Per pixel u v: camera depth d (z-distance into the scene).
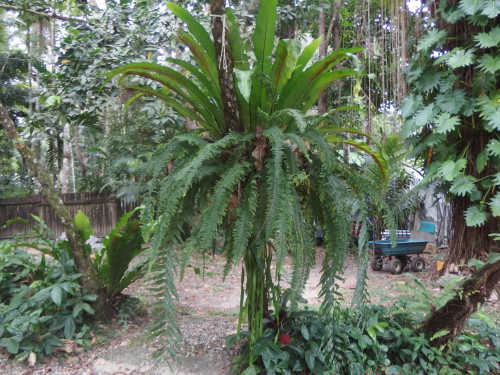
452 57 2.32
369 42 3.92
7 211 8.41
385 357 2.52
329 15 6.00
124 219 3.05
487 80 2.27
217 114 2.03
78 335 3.02
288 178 1.68
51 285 2.98
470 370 2.53
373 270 6.08
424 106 2.57
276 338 2.35
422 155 2.83
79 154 9.50
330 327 2.15
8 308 2.99
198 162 1.58
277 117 1.72
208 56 1.95
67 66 5.49
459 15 2.31
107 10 5.51
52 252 3.52
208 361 2.69
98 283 3.41
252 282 2.26
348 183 2.00
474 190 2.46
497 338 2.72
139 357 2.81
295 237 1.69
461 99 2.34
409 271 6.03
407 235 7.21
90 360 2.82
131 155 6.50
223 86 1.87
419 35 2.80
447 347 2.55
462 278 2.49
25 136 6.21
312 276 5.34
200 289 4.88
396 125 3.65
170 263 1.79
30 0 4.96
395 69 3.24
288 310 2.64
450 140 2.62
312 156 1.95
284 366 2.27
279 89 1.90
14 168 12.62
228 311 3.94
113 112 6.72
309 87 1.91
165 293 1.75
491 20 2.31
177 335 1.79
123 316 3.48
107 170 7.66
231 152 1.83
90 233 3.41
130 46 5.39
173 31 4.89
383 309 2.83
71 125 6.78
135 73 1.97
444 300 2.36
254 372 2.24
